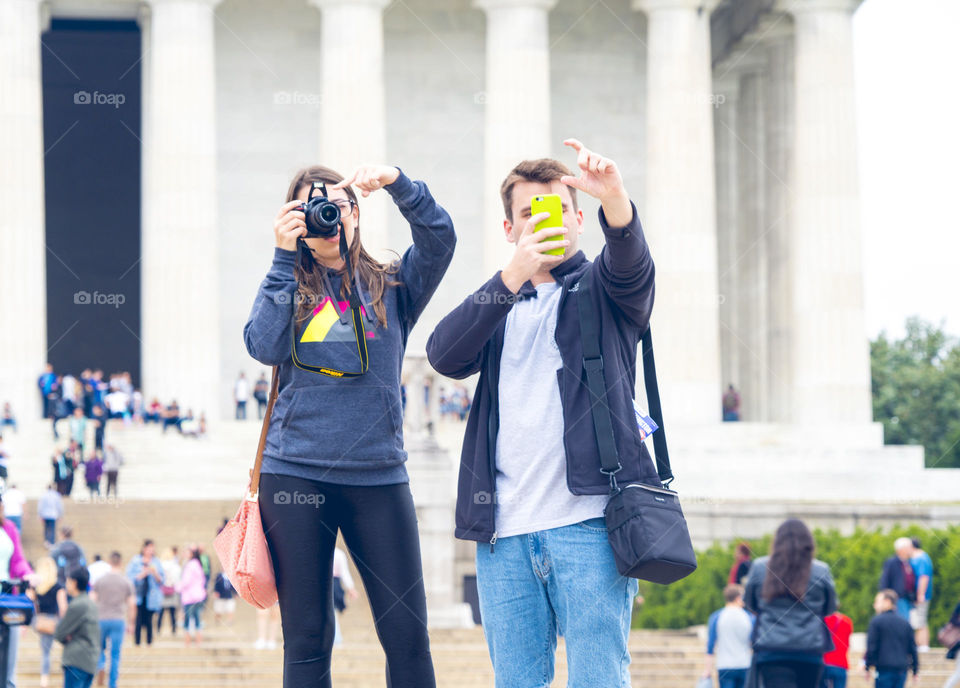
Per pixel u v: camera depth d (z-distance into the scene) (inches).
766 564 494.3
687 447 1995.6
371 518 229.5
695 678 962.1
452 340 223.0
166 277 2100.1
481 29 2418.8
